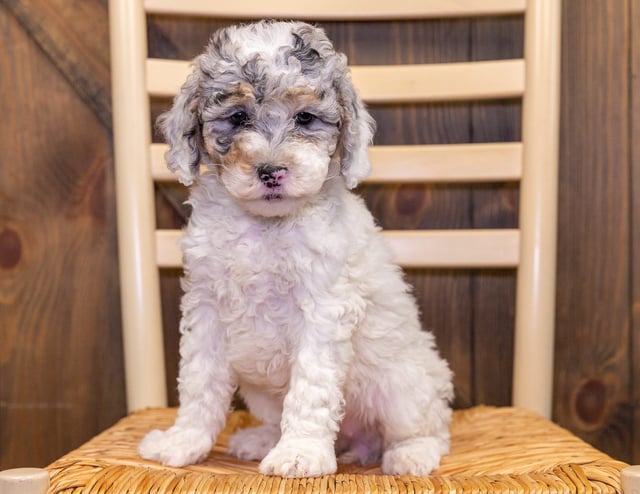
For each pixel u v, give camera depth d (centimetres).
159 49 96
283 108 65
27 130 95
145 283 84
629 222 96
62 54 95
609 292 96
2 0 94
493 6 87
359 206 72
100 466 59
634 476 52
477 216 98
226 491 54
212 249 67
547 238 85
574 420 98
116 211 95
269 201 63
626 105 95
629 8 94
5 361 97
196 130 69
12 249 96
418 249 88
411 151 88
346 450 78
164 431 71
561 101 95
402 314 73
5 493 52
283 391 72
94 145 96
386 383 72
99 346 97
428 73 88
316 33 69
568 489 54
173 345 98
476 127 97
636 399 97
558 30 86
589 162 96
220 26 96
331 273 66
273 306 68
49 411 97
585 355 97
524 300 85
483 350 99
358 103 70
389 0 88
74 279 97
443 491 53
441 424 73
